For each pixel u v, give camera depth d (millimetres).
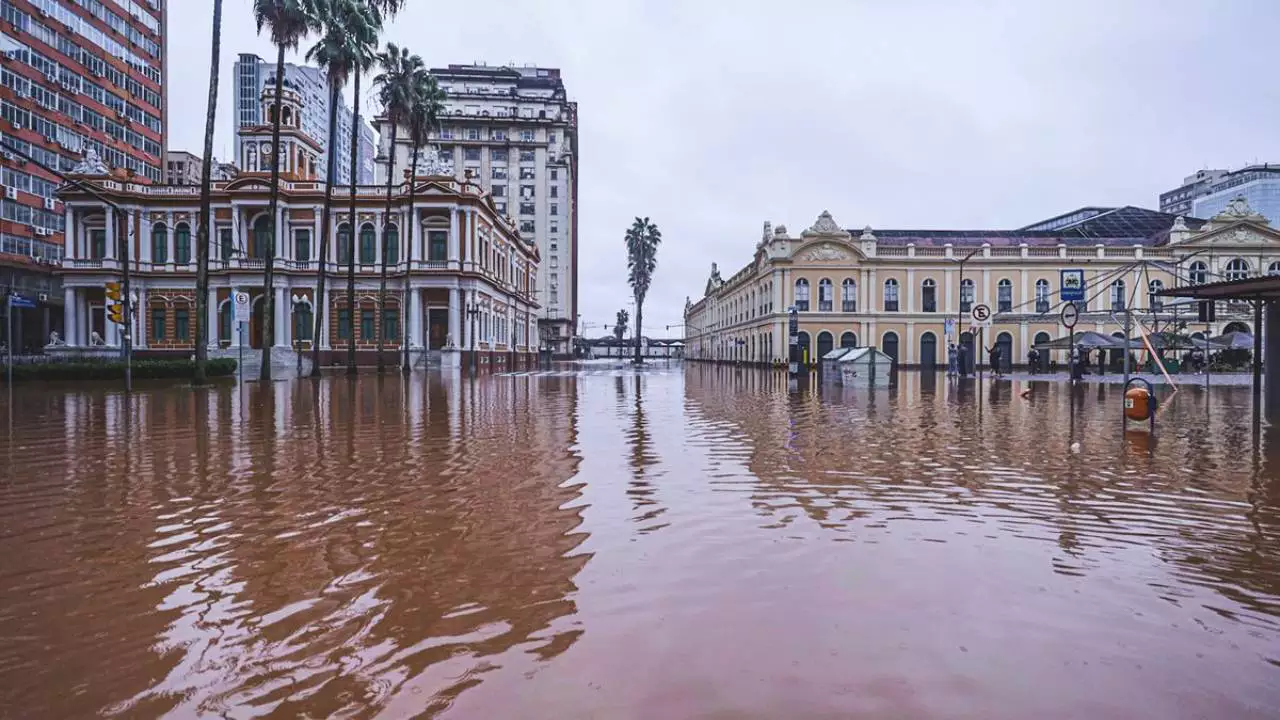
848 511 6664
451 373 44531
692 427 13586
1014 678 3355
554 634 3867
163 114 70188
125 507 6777
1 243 51156
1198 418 15234
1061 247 58531
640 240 85750
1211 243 57531
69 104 57250
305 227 51500
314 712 3082
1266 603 4324
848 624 3982
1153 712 3062
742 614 4133
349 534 5844
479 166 99062
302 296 50938
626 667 3473
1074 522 6273
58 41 56031
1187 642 3773
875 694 3199
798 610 4195
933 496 7320
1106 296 58156
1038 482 8062
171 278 51406
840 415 16203
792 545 5527
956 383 33531
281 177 51938
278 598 4430
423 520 6297
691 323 130625
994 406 18922
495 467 8953
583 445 11000
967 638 3805
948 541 5664
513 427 13391
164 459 9508
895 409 17953
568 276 101000
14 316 52125
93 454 9922
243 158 57531
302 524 6160
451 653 3646
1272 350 15156
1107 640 3783
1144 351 48156
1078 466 9148
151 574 4875
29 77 53438
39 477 8227
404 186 50500
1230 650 3678
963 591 4516
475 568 4988
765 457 9836
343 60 35031
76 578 4801
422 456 9836
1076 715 3031
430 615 4152
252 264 50188
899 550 5406
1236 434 12367
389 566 5035
